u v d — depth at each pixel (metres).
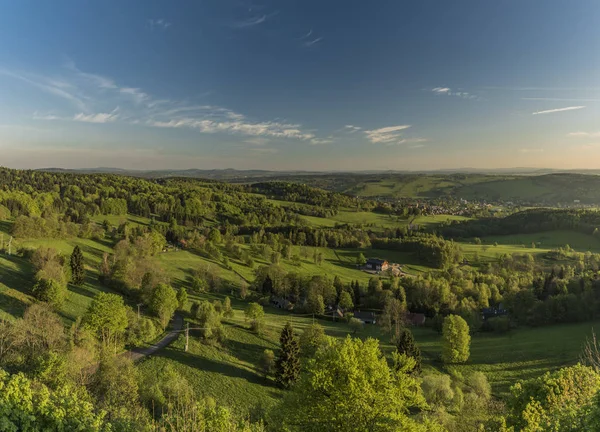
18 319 43.75
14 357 35.31
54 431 15.64
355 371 21.16
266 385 51.97
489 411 37.44
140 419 26.45
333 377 22.00
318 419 21.25
